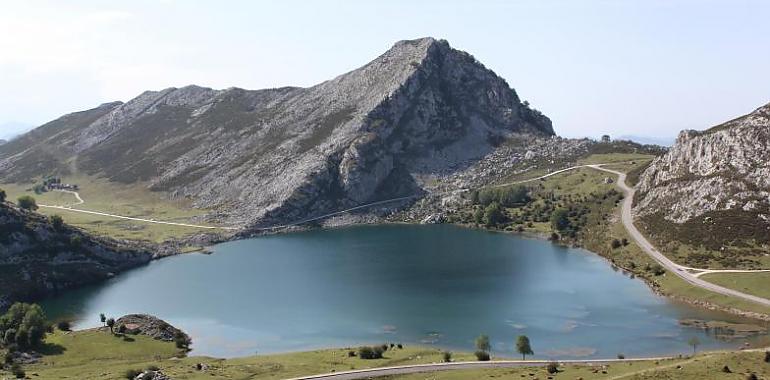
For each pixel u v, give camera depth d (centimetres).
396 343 17700
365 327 19188
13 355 15975
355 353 15988
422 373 13912
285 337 18588
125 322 18950
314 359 15588
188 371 14488
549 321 19100
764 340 16575
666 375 11712
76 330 19525
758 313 18488
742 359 12419
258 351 17488
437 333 18388
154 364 15512
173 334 18575
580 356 15900
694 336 17250
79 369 15112
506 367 14138
